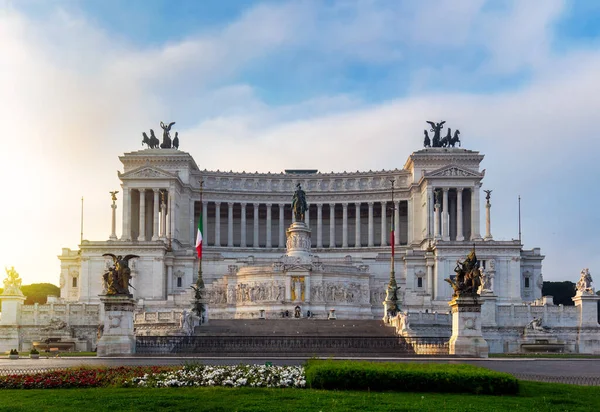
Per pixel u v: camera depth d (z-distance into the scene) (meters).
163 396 43.53
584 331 137.12
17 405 40.22
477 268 84.44
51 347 126.44
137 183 199.12
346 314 157.62
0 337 134.38
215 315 160.50
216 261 179.00
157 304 158.38
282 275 157.62
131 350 83.00
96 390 46.84
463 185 197.88
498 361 77.88
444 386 46.56
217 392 45.56
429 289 176.38
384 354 84.25
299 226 169.38
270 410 38.66
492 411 39.03
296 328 120.88
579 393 46.69
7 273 137.38
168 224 197.75
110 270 84.00
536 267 182.88
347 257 176.25
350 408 39.34
